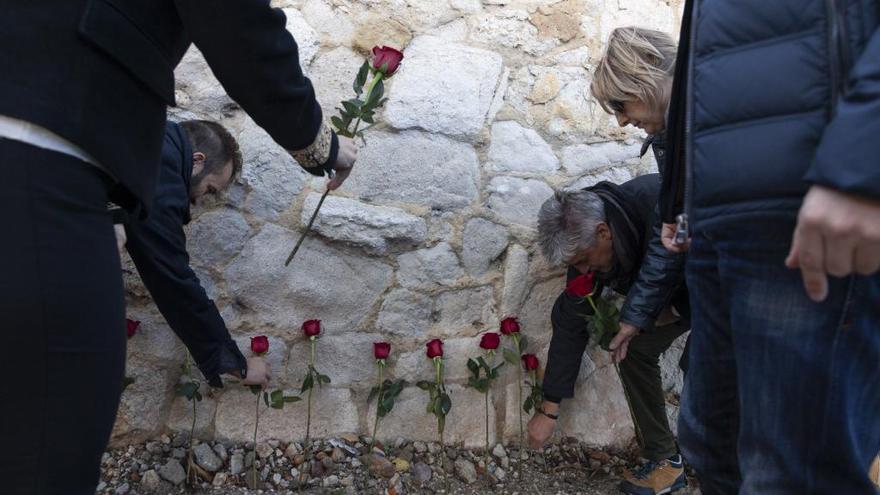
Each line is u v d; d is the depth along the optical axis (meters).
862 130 0.80
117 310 1.03
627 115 1.96
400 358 2.37
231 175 2.11
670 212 1.51
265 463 2.27
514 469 2.40
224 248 2.21
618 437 2.53
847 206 0.81
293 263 2.26
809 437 1.04
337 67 2.24
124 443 2.20
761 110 1.00
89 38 0.94
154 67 1.03
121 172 1.00
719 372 1.24
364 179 2.27
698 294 1.21
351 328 2.33
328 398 2.35
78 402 0.98
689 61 1.13
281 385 2.31
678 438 1.38
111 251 1.02
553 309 2.31
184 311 1.88
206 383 2.27
